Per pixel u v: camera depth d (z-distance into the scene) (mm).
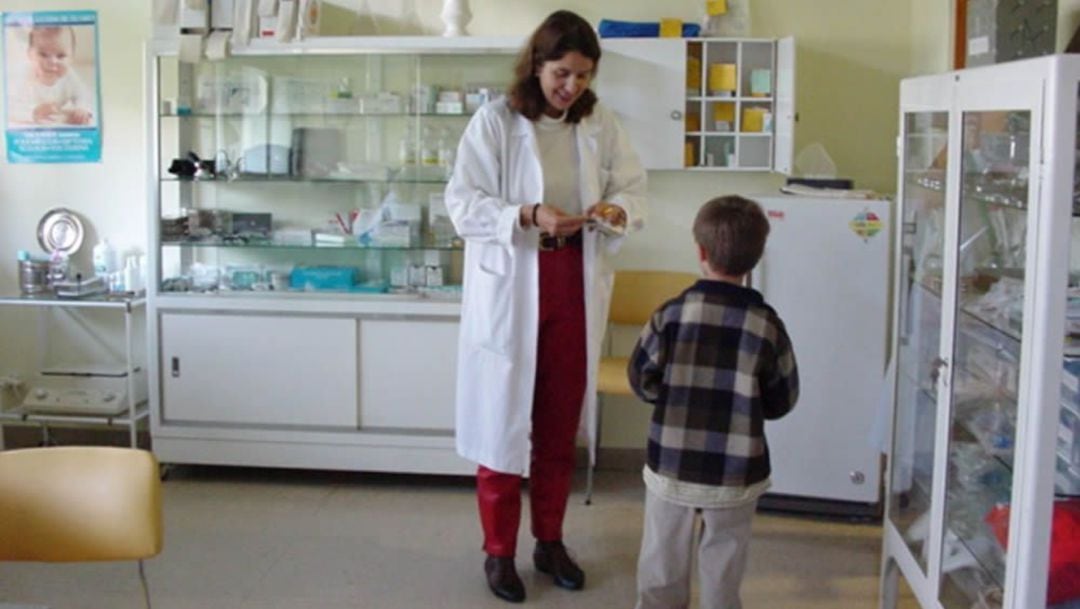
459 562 3545
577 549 3656
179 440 4289
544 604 3242
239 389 4258
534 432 3266
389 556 3588
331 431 4227
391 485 4297
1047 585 2088
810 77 4250
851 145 4270
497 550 3262
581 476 4406
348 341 4184
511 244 2984
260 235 4375
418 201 4332
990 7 2988
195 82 4316
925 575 2643
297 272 4320
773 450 3943
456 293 4227
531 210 2969
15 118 4570
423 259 4348
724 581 2590
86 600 3244
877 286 3787
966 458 2504
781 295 3830
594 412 3275
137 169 4535
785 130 3984
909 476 2943
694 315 2537
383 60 4266
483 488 3236
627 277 4285
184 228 4312
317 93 4305
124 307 4273
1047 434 2029
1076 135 1968
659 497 2578
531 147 3066
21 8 4516
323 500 4121
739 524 2568
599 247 3168
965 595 2527
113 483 2229
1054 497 2107
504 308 3074
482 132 3084
